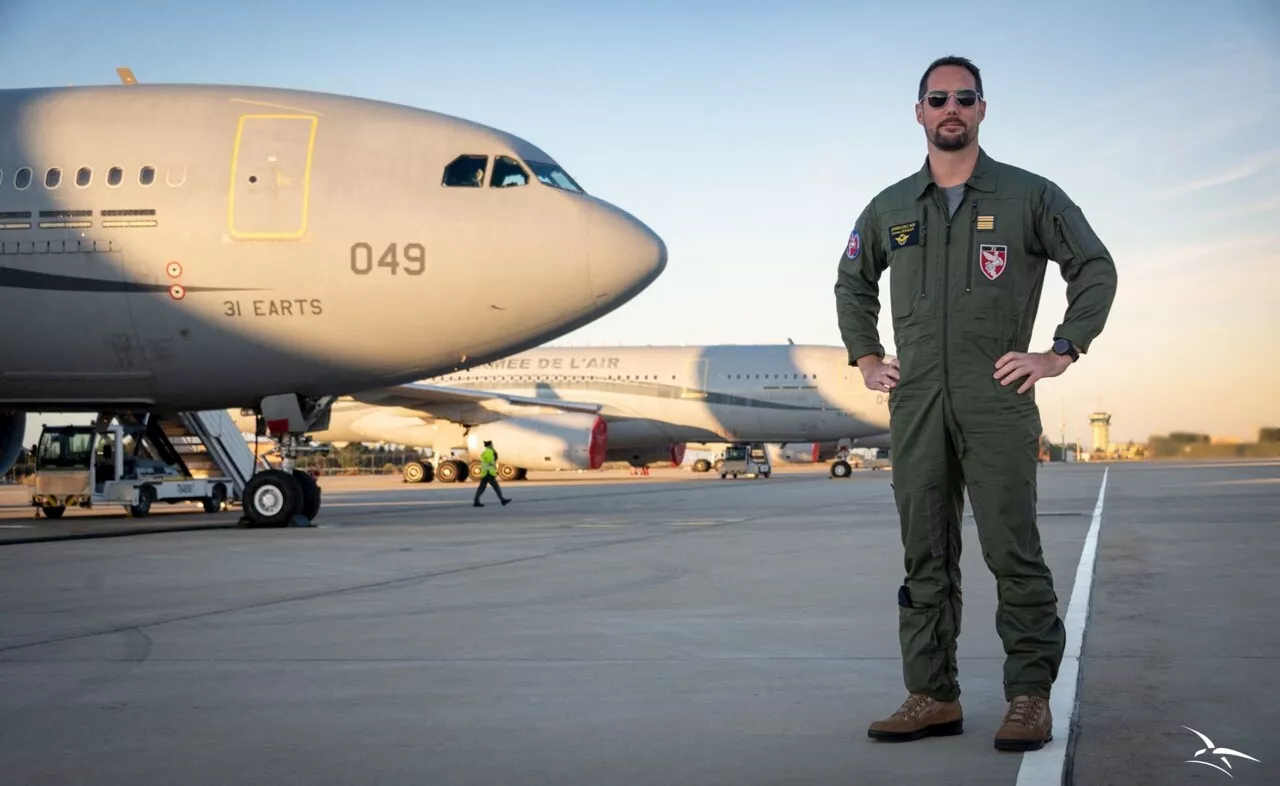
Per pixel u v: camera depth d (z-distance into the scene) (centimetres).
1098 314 378
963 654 545
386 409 3922
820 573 921
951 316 387
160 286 1494
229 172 1495
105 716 434
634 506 2091
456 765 358
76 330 1516
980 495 384
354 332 1511
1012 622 384
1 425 1877
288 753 376
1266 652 534
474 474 4022
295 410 1595
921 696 389
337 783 340
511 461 3297
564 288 1499
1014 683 380
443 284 1489
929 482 391
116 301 1500
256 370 1541
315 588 855
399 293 1491
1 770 357
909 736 380
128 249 1490
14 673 524
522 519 1711
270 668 532
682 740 386
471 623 668
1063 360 376
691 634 618
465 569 982
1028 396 384
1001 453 380
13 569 1015
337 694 471
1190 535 1237
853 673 503
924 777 336
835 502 2144
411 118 1538
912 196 398
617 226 1514
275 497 1573
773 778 338
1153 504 1880
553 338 1561
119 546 1258
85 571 996
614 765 356
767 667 520
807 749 372
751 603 741
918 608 391
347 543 1277
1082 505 1867
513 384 3953
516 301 1502
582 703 448
